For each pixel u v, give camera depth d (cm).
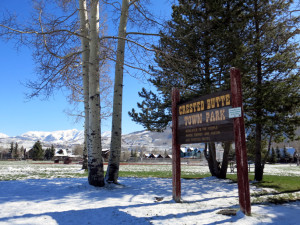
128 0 1114
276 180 1537
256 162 1476
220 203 802
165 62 1009
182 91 1231
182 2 1364
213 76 1316
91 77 974
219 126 680
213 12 1255
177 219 563
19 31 852
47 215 547
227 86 1200
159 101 1504
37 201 704
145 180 1363
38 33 873
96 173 954
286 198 889
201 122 736
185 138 791
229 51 1258
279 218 592
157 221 540
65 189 901
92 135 967
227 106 662
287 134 1451
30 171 2058
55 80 900
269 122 1328
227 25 1266
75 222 514
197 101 760
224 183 1318
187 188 1096
